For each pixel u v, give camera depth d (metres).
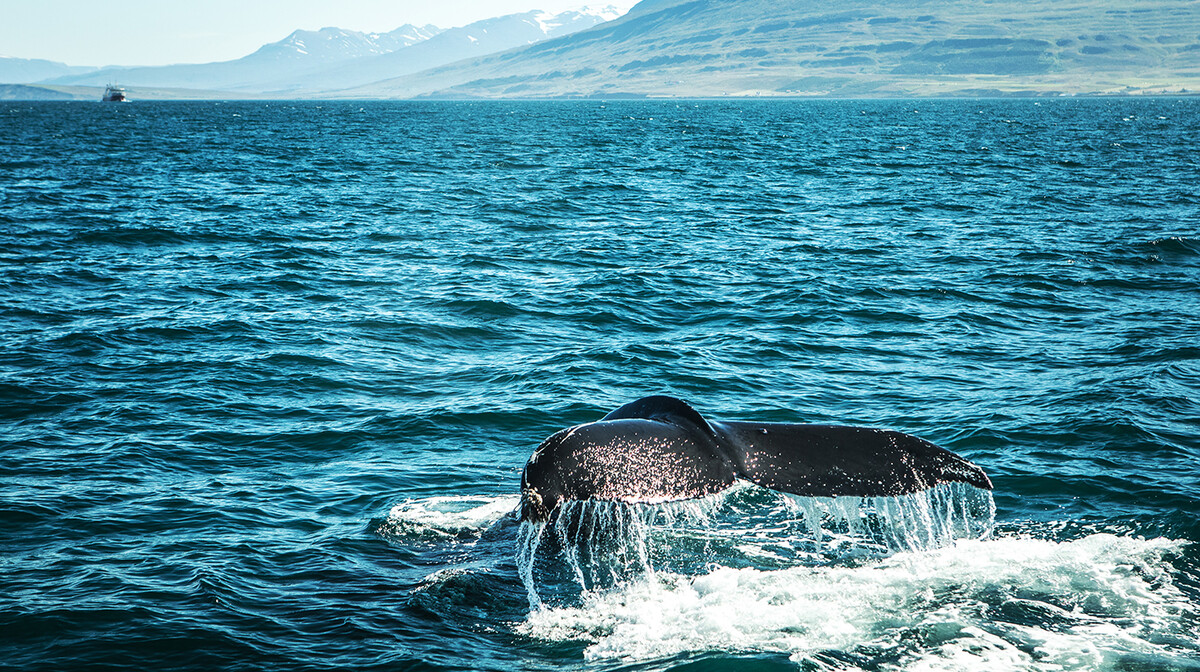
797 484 7.50
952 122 159.25
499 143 100.06
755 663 7.37
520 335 20.92
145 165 66.00
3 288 24.38
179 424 14.68
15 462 12.82
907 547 9.42
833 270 28.05
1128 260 29.22
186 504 11.47
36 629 8.32
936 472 7.72
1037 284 25.75
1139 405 15.17
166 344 19.52
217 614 8.59
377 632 8.16
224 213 40.56
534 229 37.22
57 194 45.88
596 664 7.49
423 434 14.36
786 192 50.81
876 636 7.77
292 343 19.72
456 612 8.34
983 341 20.16
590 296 24.38
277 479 12.46
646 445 7.46
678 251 31.81
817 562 9.08
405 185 53.94
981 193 49.41
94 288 25.00
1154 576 8.84
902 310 22.95
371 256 30.58
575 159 76.12
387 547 10.03
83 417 14.89
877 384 17.11
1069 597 8.39
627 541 9.31
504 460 13.28
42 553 10.01
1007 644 7.61
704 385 16.98
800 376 17.61
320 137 110.62
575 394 16.27
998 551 9.35
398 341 20.25
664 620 8.05
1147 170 62.69
